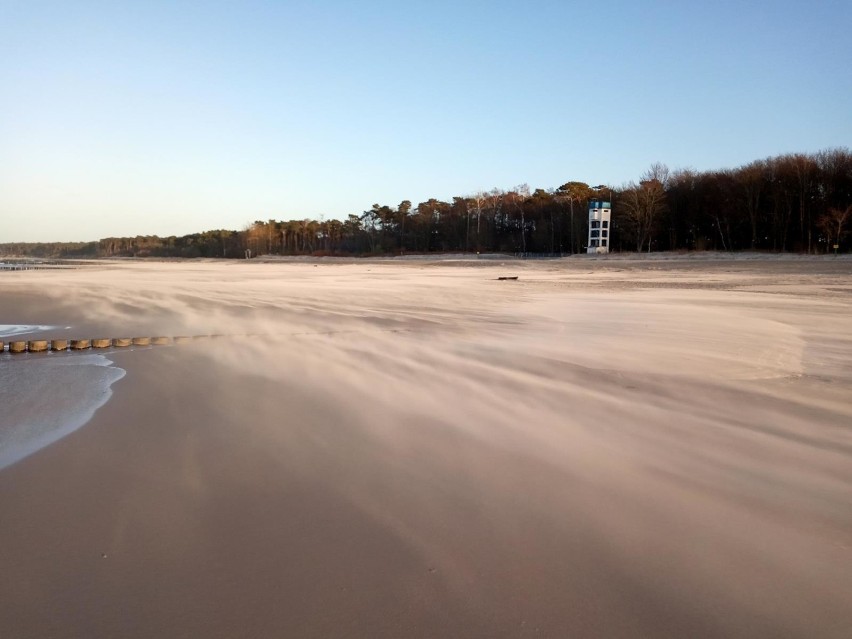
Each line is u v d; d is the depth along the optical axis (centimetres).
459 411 696
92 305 2189
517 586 333
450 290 2806
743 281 3172
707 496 454
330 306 2038
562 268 5459
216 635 293
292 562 360
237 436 608
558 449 562
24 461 540
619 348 1123
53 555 371
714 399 747
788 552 368
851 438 591
